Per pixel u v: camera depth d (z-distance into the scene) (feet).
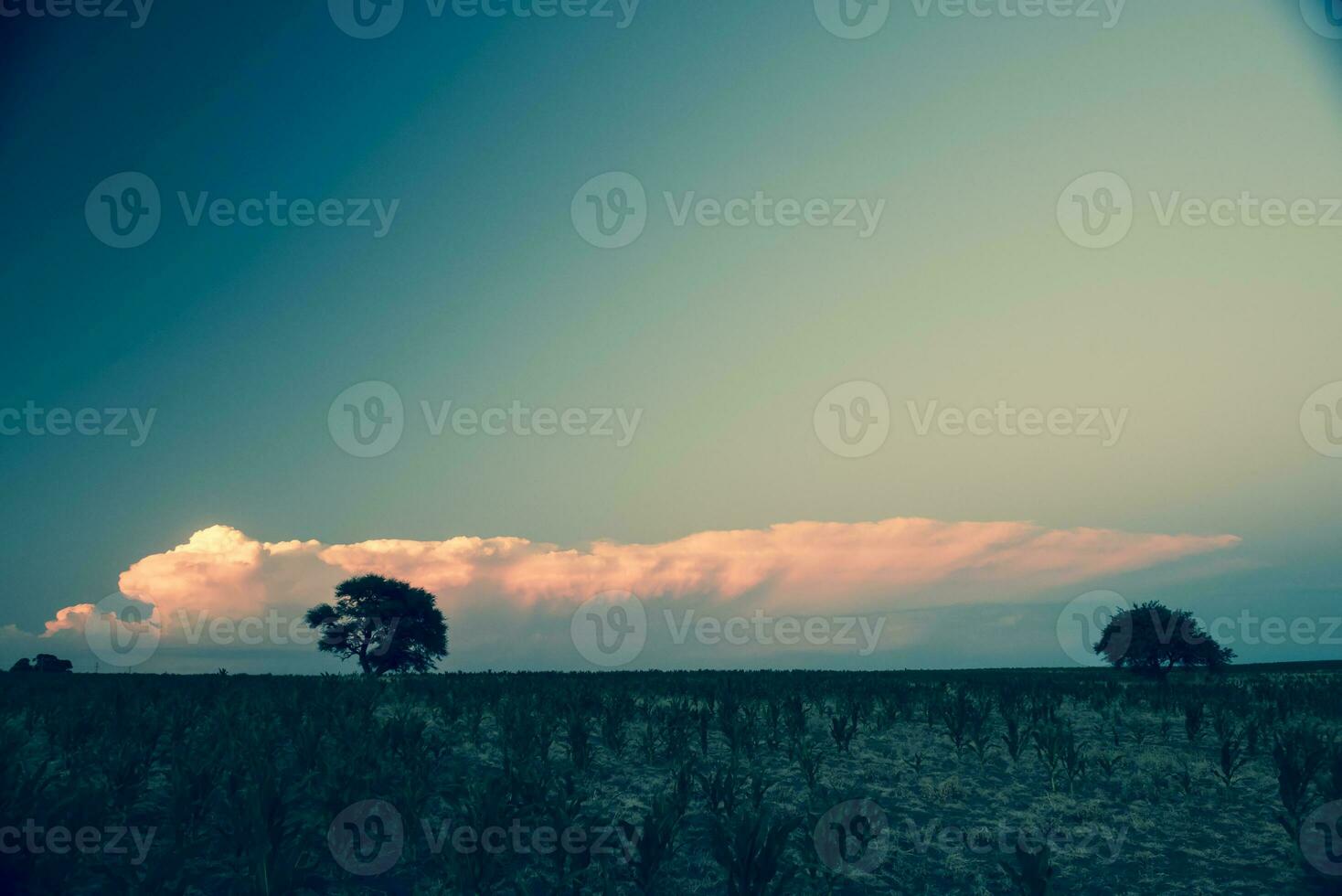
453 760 46.14
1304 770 40.60
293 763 42.04
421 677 89.20
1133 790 45.98
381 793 36.50
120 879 26.73
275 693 62.95
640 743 52.06
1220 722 56.29
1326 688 77.61
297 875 28.27
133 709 48.39
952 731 54.54
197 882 29.53
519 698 64.03
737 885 31.63
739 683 81.66
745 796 42.65
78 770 37.11
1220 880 34.91
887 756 52.75
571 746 46.60
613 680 91.25
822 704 67.62
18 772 32.53
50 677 88.48
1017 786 46.78
